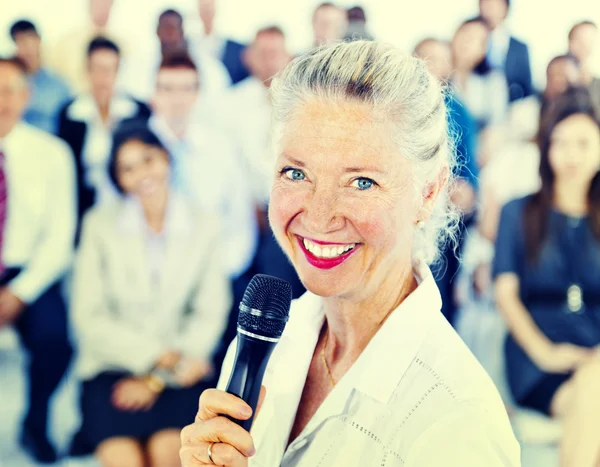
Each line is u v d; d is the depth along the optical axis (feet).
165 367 10.48
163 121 12.77
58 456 11.09
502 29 14.52
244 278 12.32
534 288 11.73
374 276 3.27
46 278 11.75
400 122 3.10
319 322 3.81
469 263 12.74
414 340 3.27
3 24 13.93
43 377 11.36
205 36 14.15
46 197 12.01
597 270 11.59
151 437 10.02
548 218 11.73
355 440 3.21
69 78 13.33
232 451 2.97
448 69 13.26
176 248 11.02
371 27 15.55
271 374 3.80
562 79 13.21
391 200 3.12
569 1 14.94
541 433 10.85
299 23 14.89
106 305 10.87
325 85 3.12
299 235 3.22
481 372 3.14
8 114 11.94
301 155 3.14
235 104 13.44
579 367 10.98
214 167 12.71
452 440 2.86
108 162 11.14
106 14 14.05
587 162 11.64
